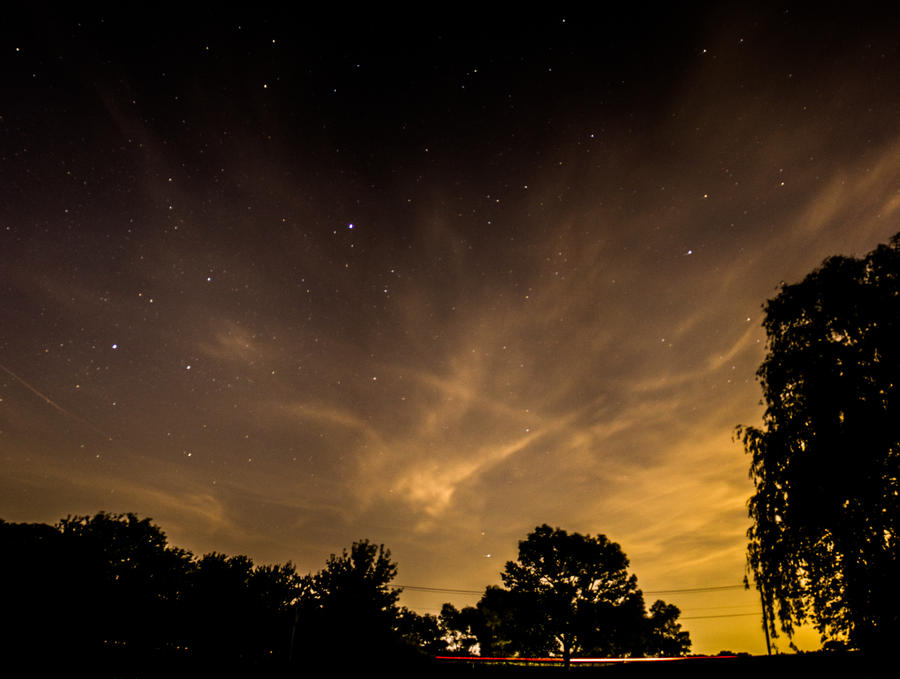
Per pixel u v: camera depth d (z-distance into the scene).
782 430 12.35
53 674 11.27
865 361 11.38
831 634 11.10
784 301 12.97
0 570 12.94
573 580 31.34
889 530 10.36
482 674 13.32
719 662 9.69
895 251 11.84
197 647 13.76
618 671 10.72
